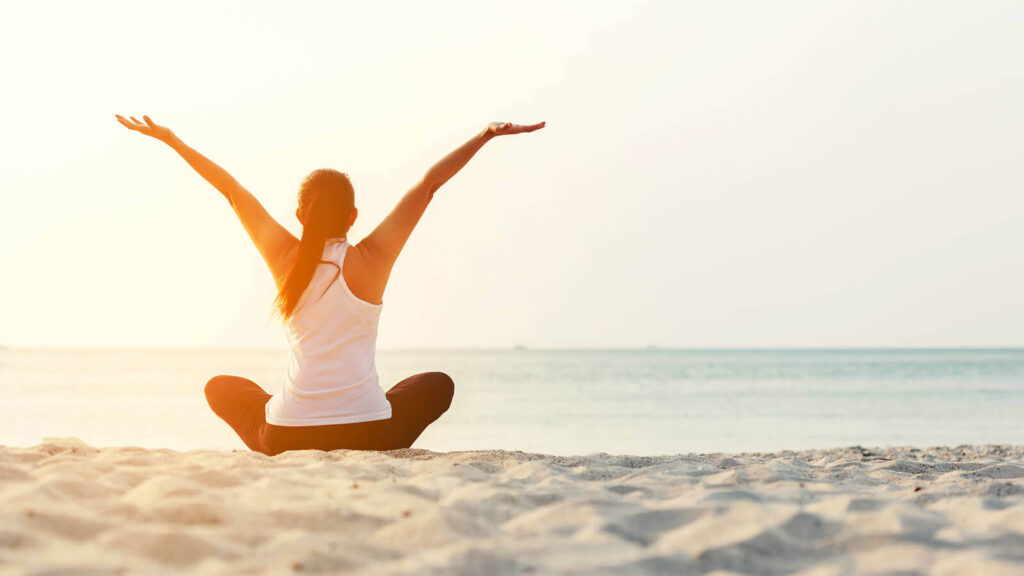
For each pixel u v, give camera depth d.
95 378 38.06
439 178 3.52
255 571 1.63
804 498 2.46
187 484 2.37
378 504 2.27
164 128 3.66
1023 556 1.89
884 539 1.99
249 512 2.09
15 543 1.72
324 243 3.41
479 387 37.56
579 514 2.20
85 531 1.87
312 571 1.67
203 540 1.79
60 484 2.27
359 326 3.46
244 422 3.69
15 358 76.94
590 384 40.38
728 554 1.90
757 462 3.94
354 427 3.45
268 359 82.94
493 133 3.56
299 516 2.09
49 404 21.83
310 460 3.09
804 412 23.78
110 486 2.38
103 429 15.71
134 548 1.74
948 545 1.95
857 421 20.83
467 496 2.40
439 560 1.77
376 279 3.45
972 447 9.94
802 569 1.85
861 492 2.69
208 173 3.67
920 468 4.20
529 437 16.61
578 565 1.80
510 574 1.73
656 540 2.06
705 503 2.28
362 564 1.73
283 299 3.38
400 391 3.72
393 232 3.46
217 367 55.03
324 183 3.43
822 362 89.44
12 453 3.15
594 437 16.67
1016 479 3.43
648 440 16.14
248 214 3.64
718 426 19.41
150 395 26.08
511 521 2.20
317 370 3.42
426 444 15.14
